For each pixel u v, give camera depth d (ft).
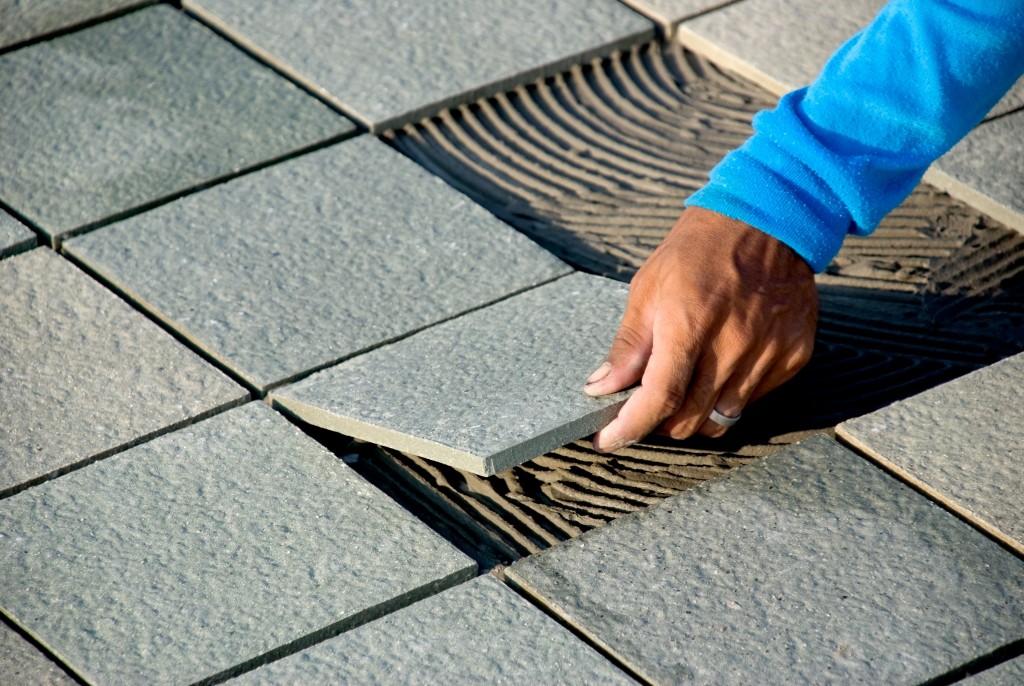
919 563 6.18
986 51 6.27
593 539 6.40
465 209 8.58
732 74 10.10
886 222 8.63
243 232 8.39
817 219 6.59
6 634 5.95
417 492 6.83
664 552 6.31
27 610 6.05
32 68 9.95
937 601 5.99
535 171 9.12
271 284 7.97
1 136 9.21
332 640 5.91
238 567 6.24
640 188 8.95
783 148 6.64
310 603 6.06
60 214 8.50
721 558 6.25
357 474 6.77
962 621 5.89
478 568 6.36
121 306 7.84
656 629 5.91
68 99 9.61
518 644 5.86
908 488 6.59
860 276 8.20
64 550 6.34
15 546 6.36
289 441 6.97
